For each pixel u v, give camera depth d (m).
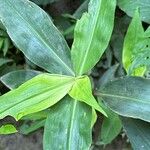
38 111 0.57
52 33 0.60
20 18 0.59
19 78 0.62
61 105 0.56
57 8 0.85
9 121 0.78
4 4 0.59
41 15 0.60
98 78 0.82
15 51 0.81
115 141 0.82
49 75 0.57
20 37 0.59
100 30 0.58
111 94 0.58
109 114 0.65
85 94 0.54
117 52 0.79
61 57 0.60
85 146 0.54
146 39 0.64
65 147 0.54
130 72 0.63
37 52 0.59
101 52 0.58
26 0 0.60
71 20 0.80
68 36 0.79
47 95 0.56
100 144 0.80
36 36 0.60
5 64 0.78
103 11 0.58
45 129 0.56
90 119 0.55
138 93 0.56
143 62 0.63
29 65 0.78
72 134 0.55
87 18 0.59
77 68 0.59
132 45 0.65
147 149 0.57
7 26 0.59
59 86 0.57
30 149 0.82
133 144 0.57
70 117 0.56
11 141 0.81
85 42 0.59
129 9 0.73
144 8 0.73
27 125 0.75
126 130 0.58
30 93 0.56
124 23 0.80
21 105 0.55
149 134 0.57
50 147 0.55
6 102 0.56
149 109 0.54
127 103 0.56
